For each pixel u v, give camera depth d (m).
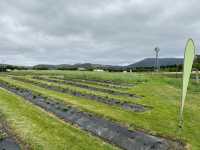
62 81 35.88
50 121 11.05
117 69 97.81
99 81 36.91
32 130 9.34
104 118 12.05
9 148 7.52
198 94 22.17
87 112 13.27
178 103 17.23
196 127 10.77
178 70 74.50
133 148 8.61
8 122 10.29
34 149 7.51
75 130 9.95
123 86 29.44
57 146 7.88
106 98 18.78
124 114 13.07
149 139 9.10
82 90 23.58
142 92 23.45
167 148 8.29
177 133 9.71
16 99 16.88
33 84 31.28
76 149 7.79
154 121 11.70
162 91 24.52
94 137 9.54
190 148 8.23
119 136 9.60
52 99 17.44
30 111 12.97
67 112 13.55
